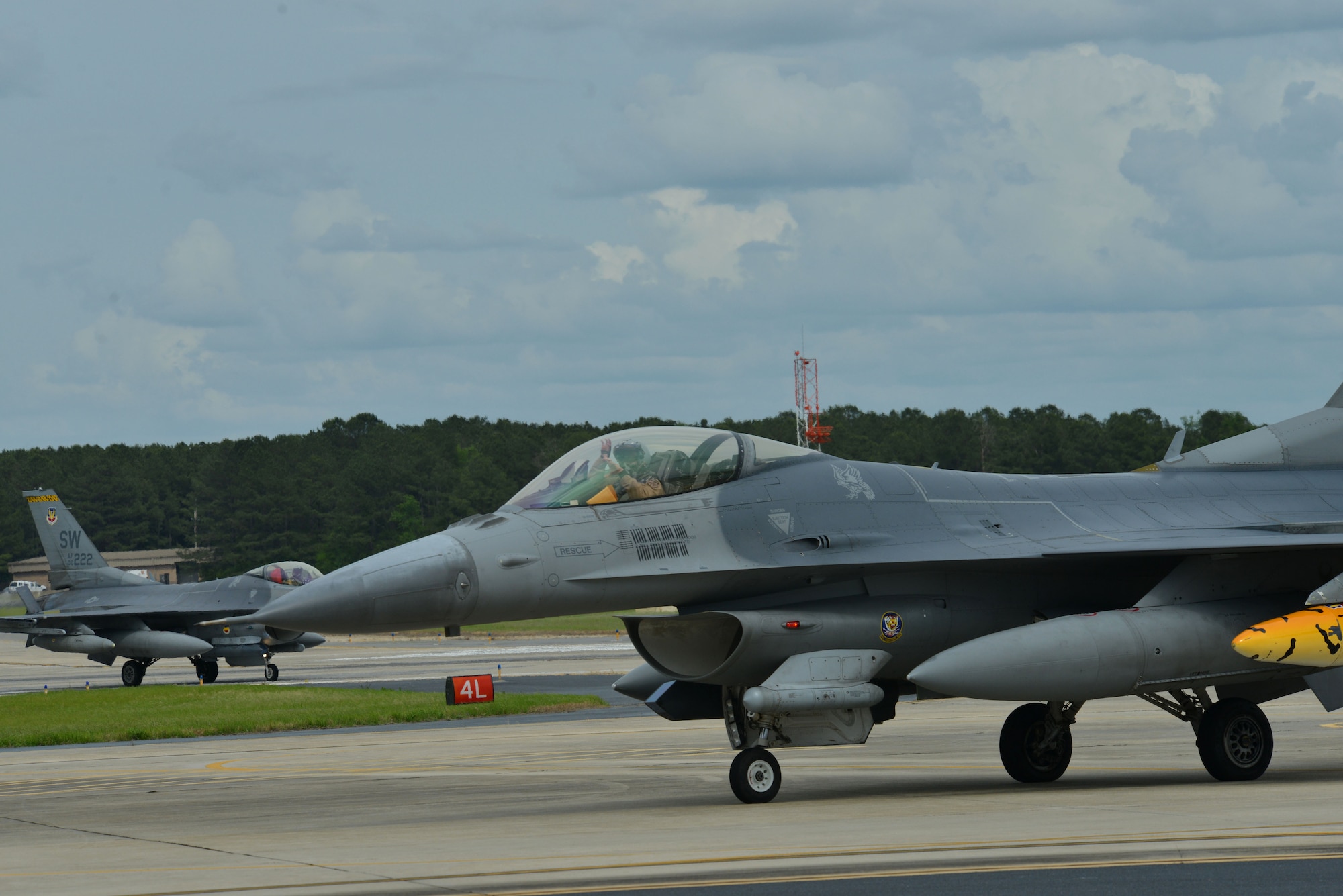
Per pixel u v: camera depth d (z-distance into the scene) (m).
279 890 31.88
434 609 43.75
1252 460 58.59
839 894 29.33
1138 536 51.31
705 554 47.38
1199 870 31.20
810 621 46.84
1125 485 55.88
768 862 33.56
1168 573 53.56
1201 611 49.16
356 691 113.94
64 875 35.44
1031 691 45.97
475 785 55.88
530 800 49.94
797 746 46.75
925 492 51.56
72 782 62.12
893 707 52.00
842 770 58.12
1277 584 51.25
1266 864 31.69
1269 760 50.50
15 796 56.69
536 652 194.38
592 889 30.53
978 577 50.69
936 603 49.31
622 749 70.44
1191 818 39.47
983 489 52.91
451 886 31.59
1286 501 56.78
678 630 49.75
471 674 145.50
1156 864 31.94
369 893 31.06
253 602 142.38
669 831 39.78
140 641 140.75
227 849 39.19
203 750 77.75
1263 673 49.12
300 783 58.53
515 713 97.88
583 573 45.81
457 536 45.31
